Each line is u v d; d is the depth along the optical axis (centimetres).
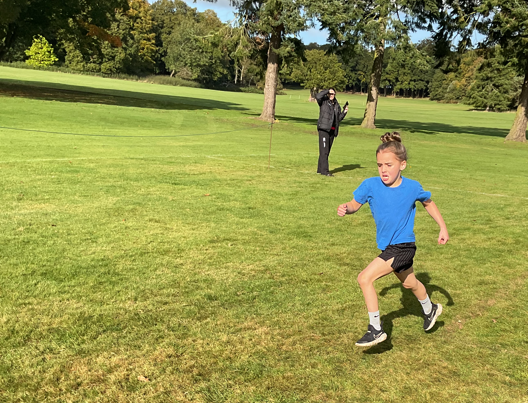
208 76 11131
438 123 4659
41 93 3177
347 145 2141
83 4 3538
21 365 326
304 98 9538
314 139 2267
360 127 3266
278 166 1319
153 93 5069
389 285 516
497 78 8538
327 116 1198
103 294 444
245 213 784
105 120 2231
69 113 2273
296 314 426
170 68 11331
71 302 424
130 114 2548
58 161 1128
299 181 1108
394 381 331
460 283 530
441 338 399
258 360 347
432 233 743
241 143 1856
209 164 1262
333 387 319
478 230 769
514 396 320
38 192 822
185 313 416
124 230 647
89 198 809
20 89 3256
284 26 2973
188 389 309
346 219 786
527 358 370
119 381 315
